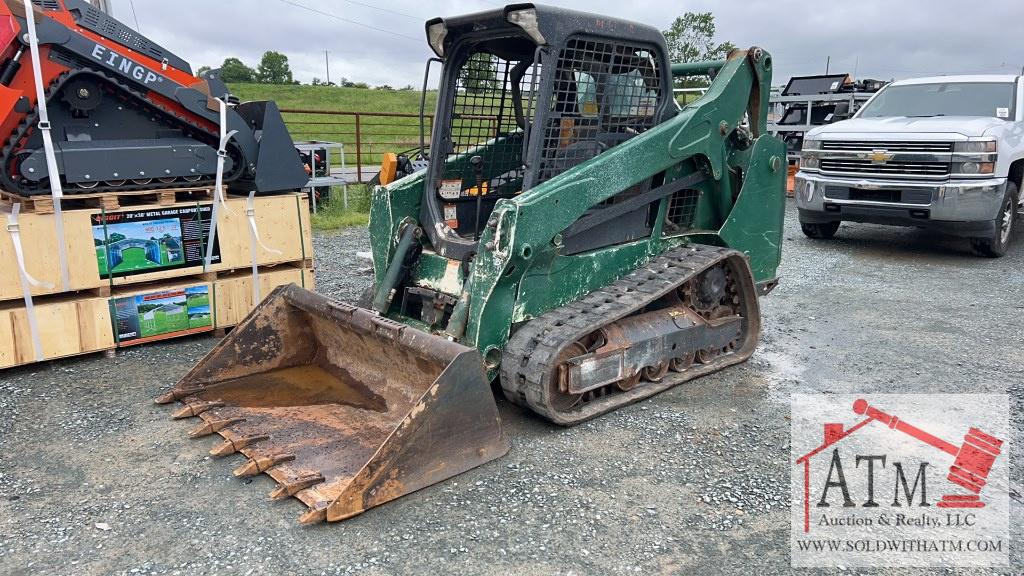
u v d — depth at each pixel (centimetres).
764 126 568
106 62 537
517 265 419
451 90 489
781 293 751
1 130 504
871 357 557
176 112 578
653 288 469
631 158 465
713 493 357
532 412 451
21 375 513
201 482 363
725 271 547
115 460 386
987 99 947
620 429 429
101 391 482
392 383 434
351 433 396
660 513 339
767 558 305
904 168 878
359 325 418
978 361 545
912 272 845
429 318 466
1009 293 743
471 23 455
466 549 309
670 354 489
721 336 531
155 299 566
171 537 317
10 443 405
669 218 540
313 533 320
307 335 495
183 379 459
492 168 526
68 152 521
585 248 475
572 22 430
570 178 434
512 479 367
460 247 462
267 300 479
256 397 446
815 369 532
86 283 536
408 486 347
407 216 514
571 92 449
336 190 1423
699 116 505
